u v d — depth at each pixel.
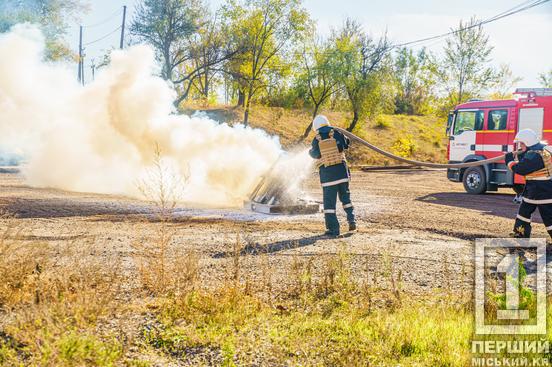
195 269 5.30
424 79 37.75
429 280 5.93
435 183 22.03
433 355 3.78
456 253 7.45
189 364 3.67
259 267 6.21
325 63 38.84
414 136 45.09
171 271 5.61
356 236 8.56
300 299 5.08
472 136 17.69
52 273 5.28
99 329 4.09
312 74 39.38
